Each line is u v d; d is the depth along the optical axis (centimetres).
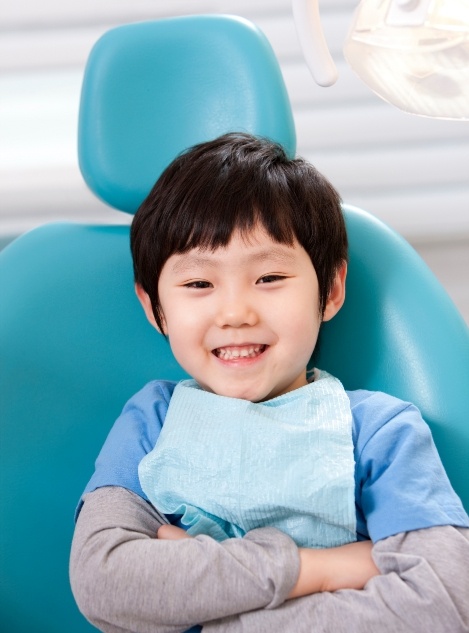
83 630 92
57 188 152
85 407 98
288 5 147
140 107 102
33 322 98
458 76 66
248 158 89
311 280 87
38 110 149
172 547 75
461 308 161
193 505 82
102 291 102
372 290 97
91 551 77
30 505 93
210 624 74
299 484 79
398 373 93
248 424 84
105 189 103
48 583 92
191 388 90
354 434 84
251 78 100
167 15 147
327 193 92
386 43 65
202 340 86
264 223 84
